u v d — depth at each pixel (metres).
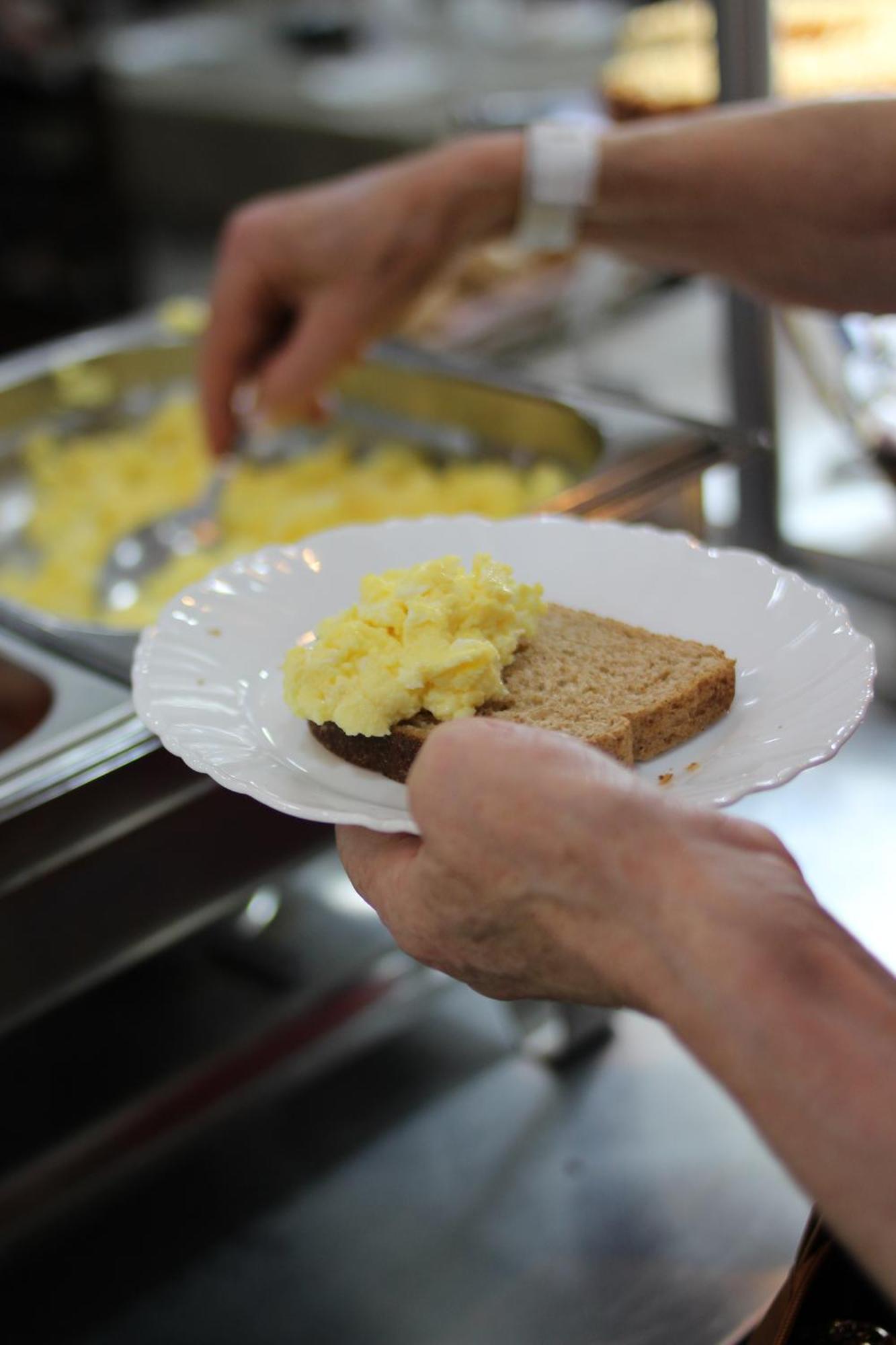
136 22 3.29
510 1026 0.85
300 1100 0.83
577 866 0.57
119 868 0.71
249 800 0.73
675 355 1.35
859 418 0.97
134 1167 0.80
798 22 1.01
